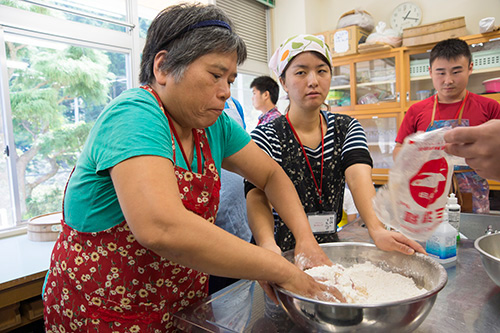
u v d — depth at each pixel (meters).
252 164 1.00
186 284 0.84
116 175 0.60
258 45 4.21
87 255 0.77
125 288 0.77
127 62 2.68
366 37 3.86
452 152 0.60
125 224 0.73
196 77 0.69
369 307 0.54
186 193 0.79
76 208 0.76
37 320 1.68
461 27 3.17
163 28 0.71
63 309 0.83
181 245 0.57
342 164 1.24
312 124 1.23
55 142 2.25
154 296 0.79
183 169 0.78
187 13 0.69
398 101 3.56
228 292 0.84
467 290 0.78
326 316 0.58
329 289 0.72
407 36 3.43
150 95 0.74
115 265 0.76
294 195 1.01
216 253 0.59
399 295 0.74
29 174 2.14
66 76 2.29
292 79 1.16
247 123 4.17
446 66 2.03
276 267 0.65
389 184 0.71
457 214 1.13
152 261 0.76
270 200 1.04
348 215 2.42
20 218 2.10
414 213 0.71
